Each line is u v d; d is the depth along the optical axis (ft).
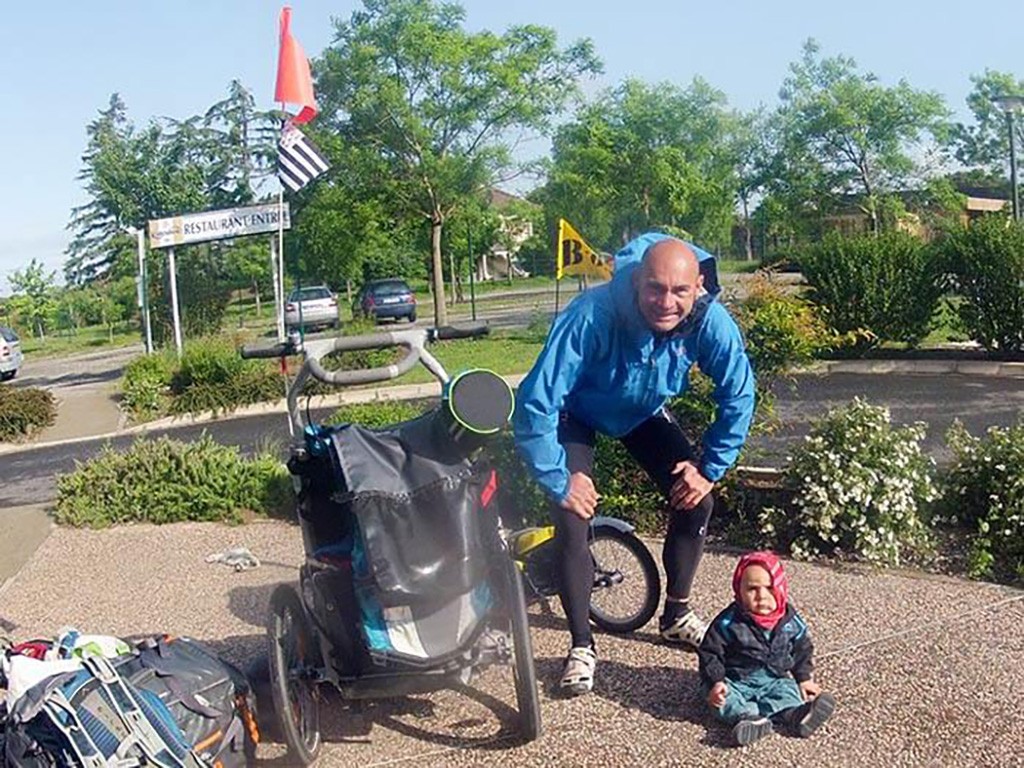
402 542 13.56
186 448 29.68
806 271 53.52
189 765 12.41
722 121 113.70
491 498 14.37
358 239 83.30
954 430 23.62
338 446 13.88
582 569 15.79
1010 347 50.67
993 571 20.18
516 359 62.59
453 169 78.59
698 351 15.48
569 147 99.30
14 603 22.45
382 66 77.41
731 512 22.91
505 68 77.56
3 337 90.94
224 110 187.21
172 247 72.18
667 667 16.61
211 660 14.10
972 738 13.85
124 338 148.87
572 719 15.06
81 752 11.94
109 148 185.68
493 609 14.25
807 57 125.49
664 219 102.12
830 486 20.89
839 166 125.29
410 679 13.79
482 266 199.11
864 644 17.01
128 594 22.50
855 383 46.37
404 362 15.65
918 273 52.08
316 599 14.37
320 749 14.87
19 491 38.50
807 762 13.53
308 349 15.57
